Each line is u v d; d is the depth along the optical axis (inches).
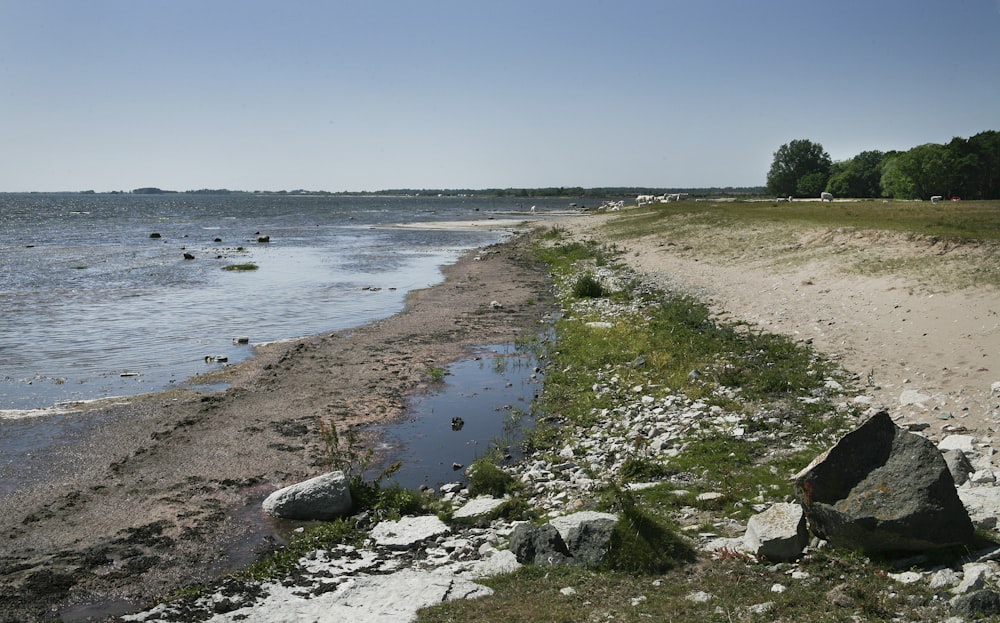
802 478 337.1
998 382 550.9
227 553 396.2
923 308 810.8
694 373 685.3
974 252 1011.3
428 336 963.3
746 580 309.9
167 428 593.0
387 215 4955.7
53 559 387.9
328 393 696.4
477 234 3029.0
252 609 327.9
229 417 622.8
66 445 555.2
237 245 2476.6
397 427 608.7
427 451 555.2
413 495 456.4
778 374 653.3
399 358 837.8
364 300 1288.1
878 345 722.2
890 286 935.7
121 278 1552.7
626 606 293.9
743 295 1096.8
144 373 776.3
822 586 295.4
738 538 357.1
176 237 2834.6
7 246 2341.3
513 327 1027.9
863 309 870.4
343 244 2551.7
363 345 905.5
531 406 655.1
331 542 403.2
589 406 636.1
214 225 3742.6
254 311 1170.6
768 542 325.7
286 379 743.1
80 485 484.4
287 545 400.8
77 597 351.6
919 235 1168.2
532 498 454.9
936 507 308.3
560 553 351.3
